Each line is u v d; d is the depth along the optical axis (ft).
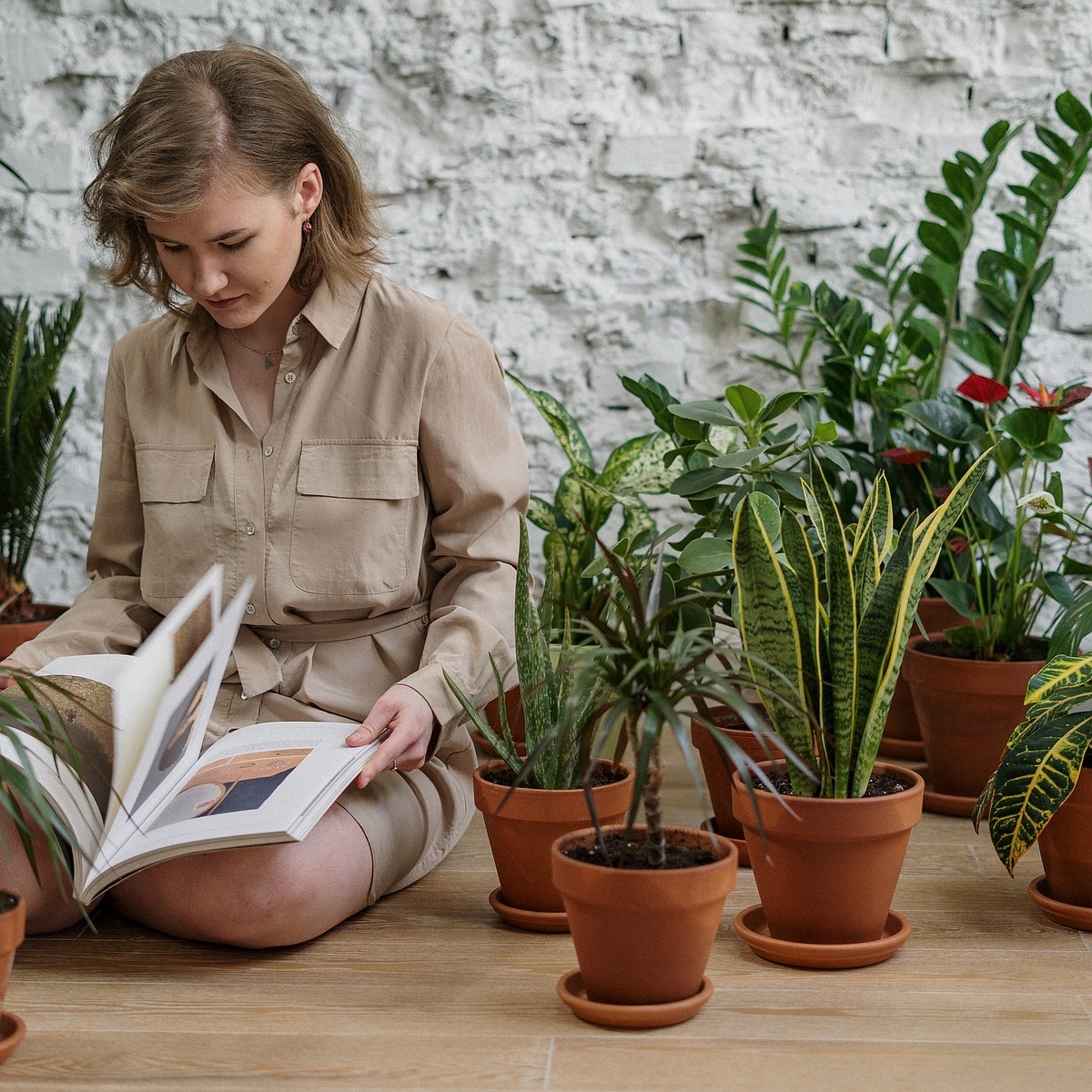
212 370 4.82
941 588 5.82
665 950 3.72
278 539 4.76
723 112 7.69
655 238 7.80
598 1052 3.64
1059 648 4.87
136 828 3.84
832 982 4.10
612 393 7.88
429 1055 3.63
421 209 7.80
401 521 4.83
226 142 4.19
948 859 5.28
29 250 7.85
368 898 4.61
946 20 7.50
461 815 5.26
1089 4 7.39
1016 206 7.57
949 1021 3.81
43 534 7.99
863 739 4.14
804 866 4.14
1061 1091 3.39
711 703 5.20
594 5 7.59
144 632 5.08
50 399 6.65
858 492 7.53
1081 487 7.55
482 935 4.55
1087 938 4.46
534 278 7.80
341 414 4.80
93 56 7.75
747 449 5.32
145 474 4.93
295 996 4.03
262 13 7.68
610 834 4.02
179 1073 3.52
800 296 7.14
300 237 4.60
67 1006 3.95
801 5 7.55
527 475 5.14
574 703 3.43
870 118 7.64
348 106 7.76
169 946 4.46
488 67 7.67
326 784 4.07
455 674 4.58
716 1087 3.42
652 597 3.88
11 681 4.46
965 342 7.07
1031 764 4.44
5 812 4.15
